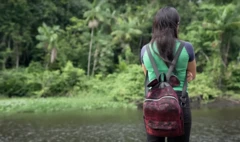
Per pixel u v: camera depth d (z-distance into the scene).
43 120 16.88
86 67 33.66
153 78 2.42
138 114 18.97
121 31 32.97
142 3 38.59
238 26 28.52
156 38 2.40
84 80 29.81
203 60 30.62
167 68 2.37
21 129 14.05
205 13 31.73
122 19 36.34
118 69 31.44
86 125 14.86
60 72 32.09
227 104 25.09
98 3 34.81
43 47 32.44
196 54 32.00
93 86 28.83
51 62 31.30
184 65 2.37
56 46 31.38
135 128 13.77
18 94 29.00
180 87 2.37
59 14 37.91
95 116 18.22
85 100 24.69
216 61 28.94
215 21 29.19
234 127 13.79
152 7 36.22
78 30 36.16
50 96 28.77
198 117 17.38
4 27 33.22
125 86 26.53
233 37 29.41
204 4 32.22
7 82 28.58
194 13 35.47
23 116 18.75
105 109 22.25
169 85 2.28
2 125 15.30
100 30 33.94
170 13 2.43
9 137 12.19
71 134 12.63
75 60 33.88
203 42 30.69
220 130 13.09
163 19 2.42
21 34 35.12
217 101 26.05
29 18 35.41
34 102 22.81
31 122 16.20
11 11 34.19
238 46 30.84
